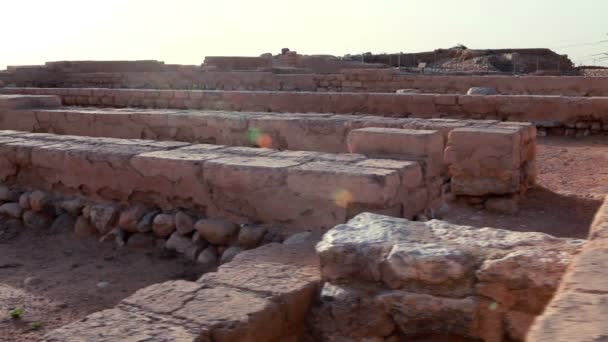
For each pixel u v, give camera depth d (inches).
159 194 235.0
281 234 206.7
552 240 133.5
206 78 944.3
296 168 206.1
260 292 135.5
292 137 358.0
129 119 398.6
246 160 223.6
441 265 127.3
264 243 207.2
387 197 193.6
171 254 224.8
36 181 267.6
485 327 126.0
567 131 510.0
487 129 296.0
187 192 228.1
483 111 530.0
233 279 143.6
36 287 197.8
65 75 1053.8
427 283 129.4
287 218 207.8
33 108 450.3
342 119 357.1
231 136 375.6
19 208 264.5
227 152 243.0
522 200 301.6
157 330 116.5
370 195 192.4
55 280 204.5
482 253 129.7
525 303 122.3
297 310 137.6
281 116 379.9
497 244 133.2
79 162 251.8
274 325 130.8
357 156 229.6
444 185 304.7
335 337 137.7
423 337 131.6
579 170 377.1
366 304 134.6
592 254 110.3
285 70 1063.6
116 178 243.9
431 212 241.8
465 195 290.4
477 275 125.6
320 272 142.8
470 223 268.4
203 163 222.4
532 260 122.5
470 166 286.4
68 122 417.7
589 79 661.9
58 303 185.0
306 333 141.3
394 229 145.5
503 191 282.0
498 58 1455.5
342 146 346.9
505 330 124.3
